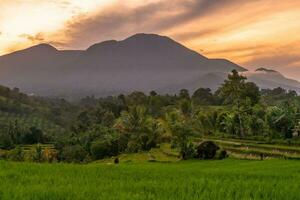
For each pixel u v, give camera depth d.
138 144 118.12
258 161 58.56
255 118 114.94
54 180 16.34
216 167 51.78
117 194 12.59
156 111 190.25
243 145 91.25
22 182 15.62
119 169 23.12
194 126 125.25
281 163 48.78
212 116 133.25
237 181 17.05
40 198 12.02
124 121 131.88
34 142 164.00
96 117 190.38
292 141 89.19
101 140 126.94
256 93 155.50
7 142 147.00
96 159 120.69
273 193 13.11
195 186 14.74
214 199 12.10
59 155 121.12
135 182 16.33
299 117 104.00
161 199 11.90
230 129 120.25
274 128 102.50
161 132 119.50
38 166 23.02
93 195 12.52
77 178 17.39
